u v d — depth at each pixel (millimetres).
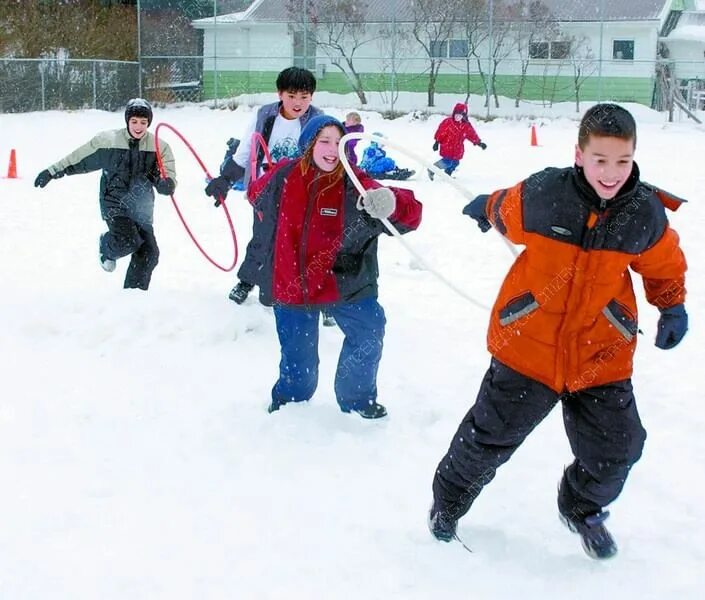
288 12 38625
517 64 37719
